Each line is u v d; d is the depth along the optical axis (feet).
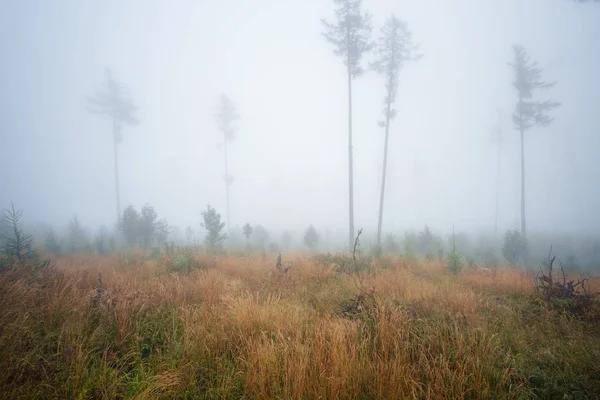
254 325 13.32
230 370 10.61
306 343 11.10
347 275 27.12
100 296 16.16
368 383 9.62
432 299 18.44
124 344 11.84
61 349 10.73
